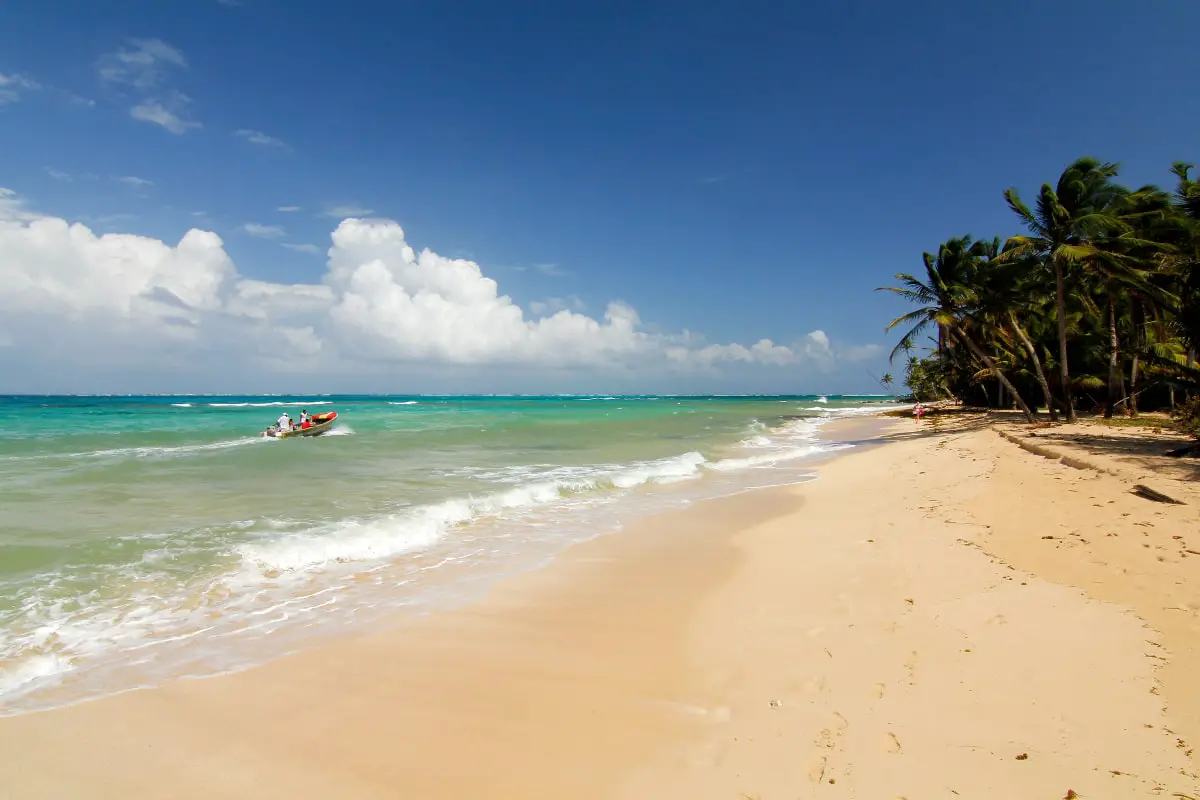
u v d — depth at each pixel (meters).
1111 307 26.67
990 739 3.67
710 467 17.83
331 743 4.11
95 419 34.91
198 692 4.79
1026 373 35.28
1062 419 27.45
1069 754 3.44
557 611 6.56
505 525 10.57
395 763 3.88
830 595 6.64
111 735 4.19
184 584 7.20
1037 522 8.62
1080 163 24.11
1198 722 3.62
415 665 5.28
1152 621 5.05
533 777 3.70
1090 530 7.85
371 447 21.48
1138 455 13.31
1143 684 4.11
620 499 12.95
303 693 4.79
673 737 4.09
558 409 67.88
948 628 5.39
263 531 9.37
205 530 9.36
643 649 5.56
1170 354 27.50
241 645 5.67
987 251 32.88
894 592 6.50
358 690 4.84
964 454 17.36
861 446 24.02
